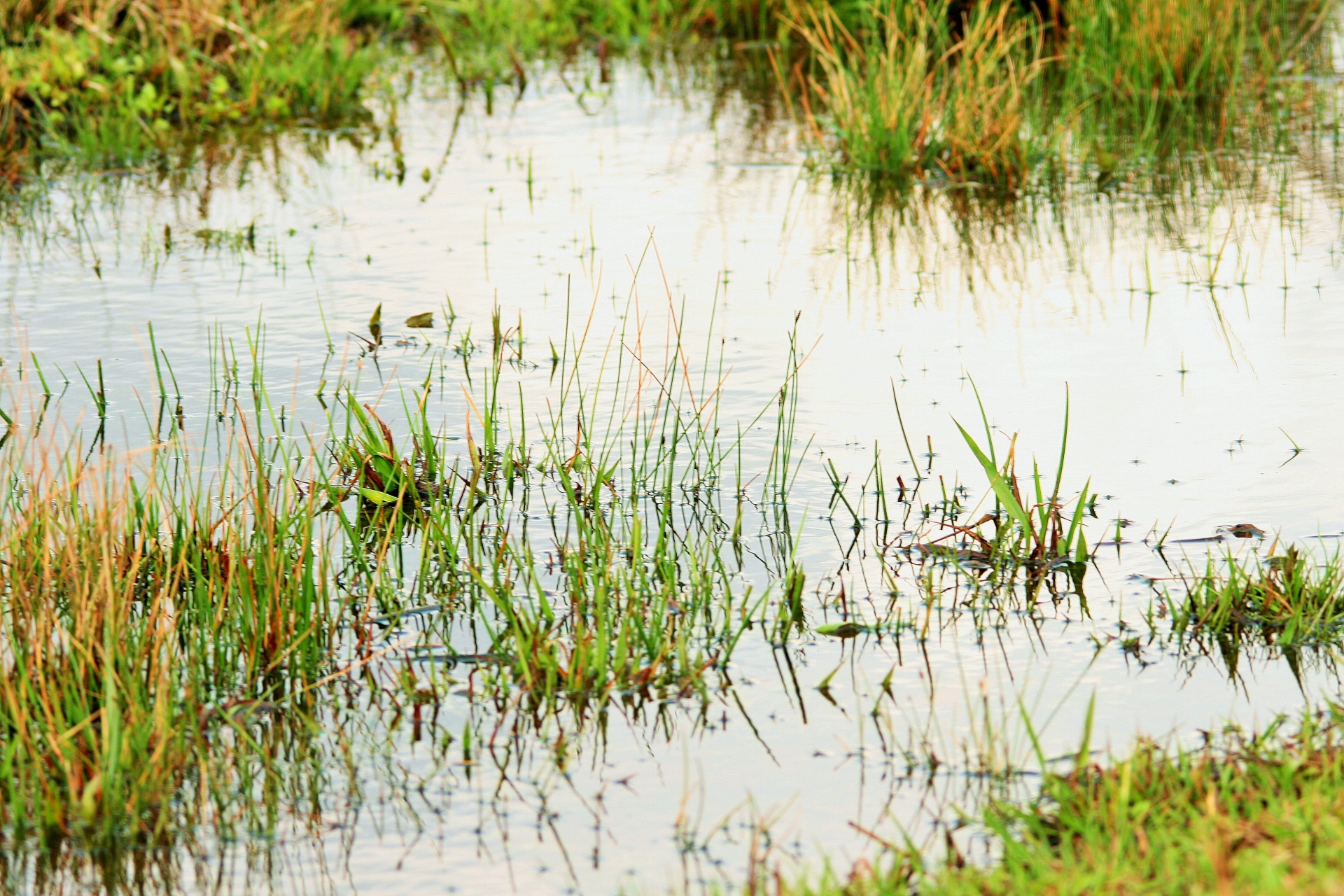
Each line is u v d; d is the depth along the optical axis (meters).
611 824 11.66
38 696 12.79
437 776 12.38
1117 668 13.80
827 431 19.08
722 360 21.31
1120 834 10.18
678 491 17.77
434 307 23.67
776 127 35.31
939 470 17.98
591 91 38.81
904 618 14.85
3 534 15.23
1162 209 28.38
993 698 13.34
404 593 15.60
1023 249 26.39
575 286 24.62
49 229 27.78
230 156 33.16
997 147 30.67
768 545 16.42
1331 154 31.28
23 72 34.66
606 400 20.16
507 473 17.67
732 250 26.52
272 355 21.59
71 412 19.44
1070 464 17.89
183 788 12.19
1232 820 10.21
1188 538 16.08
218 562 15.23
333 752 12.75
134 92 35.56
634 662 13.66
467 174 31.80
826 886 10.02
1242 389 19.91
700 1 44.84
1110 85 35.38
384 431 17.53
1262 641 14.23
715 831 11.51
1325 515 16.39
